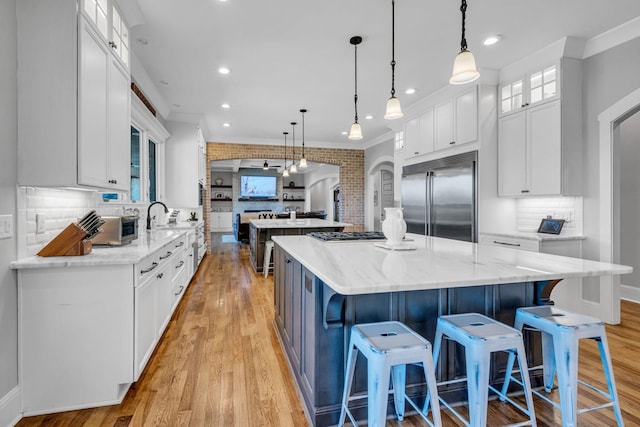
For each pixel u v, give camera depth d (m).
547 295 1.93
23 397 1.77
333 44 3.21
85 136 1.89
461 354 1.83
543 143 3.40
